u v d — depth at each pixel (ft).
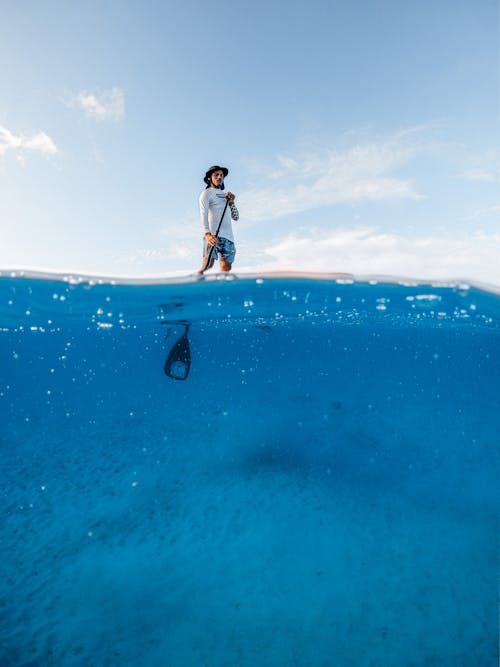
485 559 15.65
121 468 27.81
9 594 13.93
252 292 26.94
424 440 36.47
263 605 13.30
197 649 11.50
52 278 23.35
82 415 54.70
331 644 11.63
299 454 30.96
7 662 11.01
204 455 30.81
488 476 25.89
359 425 41.65
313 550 16.61
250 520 19.36
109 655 11.28
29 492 23.32
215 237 23.32
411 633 11.98
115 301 28.71
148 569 15.39
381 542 17.17
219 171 24.39
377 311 33.30
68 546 17.07
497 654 11.09
